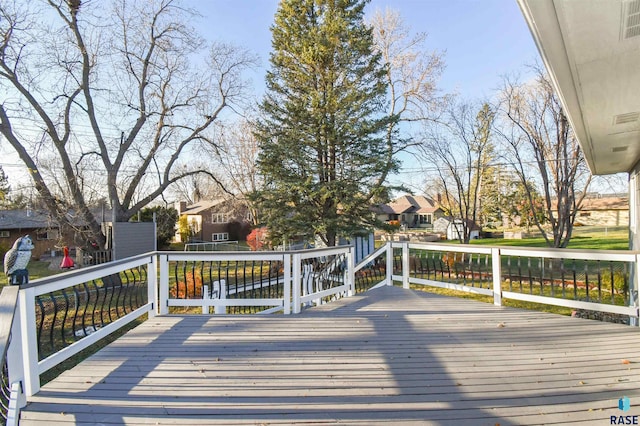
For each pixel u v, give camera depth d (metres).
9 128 10.68
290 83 12.16
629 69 2.39
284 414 2.21
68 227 11.81
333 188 11.43
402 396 2.42
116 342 3.44
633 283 4.37
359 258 14.11
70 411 2.26
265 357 3.09
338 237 12.34
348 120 11.55
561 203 11.25
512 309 4.68
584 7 1.73
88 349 5.64
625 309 3.83
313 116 11.42
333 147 11.90
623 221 26.34
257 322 4.06
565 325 3.98
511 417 2.16
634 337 3.57
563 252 4.31
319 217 11.93
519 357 3.08
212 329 3.82
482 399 2.37
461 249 5.27
